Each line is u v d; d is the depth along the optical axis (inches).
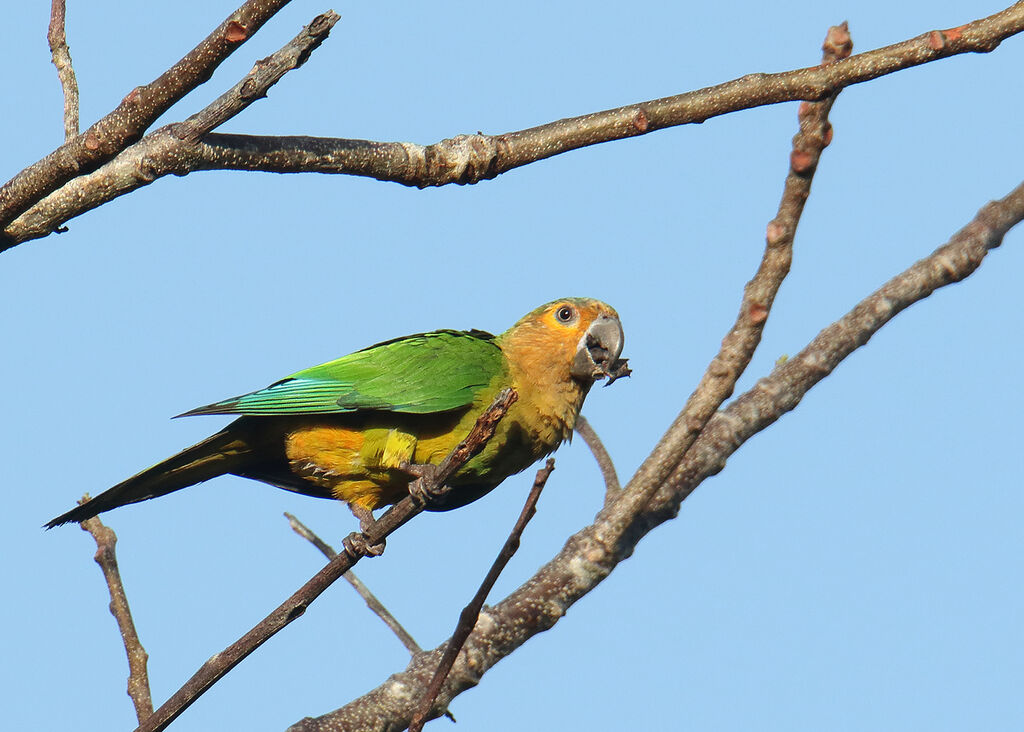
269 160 324.8
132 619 406.6
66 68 345.4
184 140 310.7
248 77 300.8
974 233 446.6
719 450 432.1
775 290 327.0
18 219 321.7
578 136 352.2
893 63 321.4
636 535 421.7
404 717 394.6
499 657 404.2
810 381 443.5
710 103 343.0
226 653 323.3
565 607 407.8
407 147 343.3
